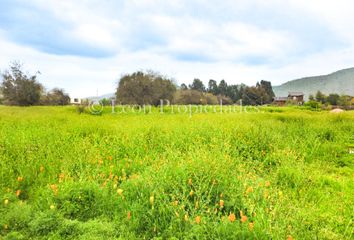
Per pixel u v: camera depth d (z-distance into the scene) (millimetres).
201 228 3598
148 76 30703
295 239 3400
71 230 3898
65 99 35344
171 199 4492
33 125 10961
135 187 4844
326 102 65312
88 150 7164
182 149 7836
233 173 5297
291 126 11484
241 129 9719
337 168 7379
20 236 3646
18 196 5125
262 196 4430
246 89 76750
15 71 28719
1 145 7414
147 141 8500
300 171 6020
